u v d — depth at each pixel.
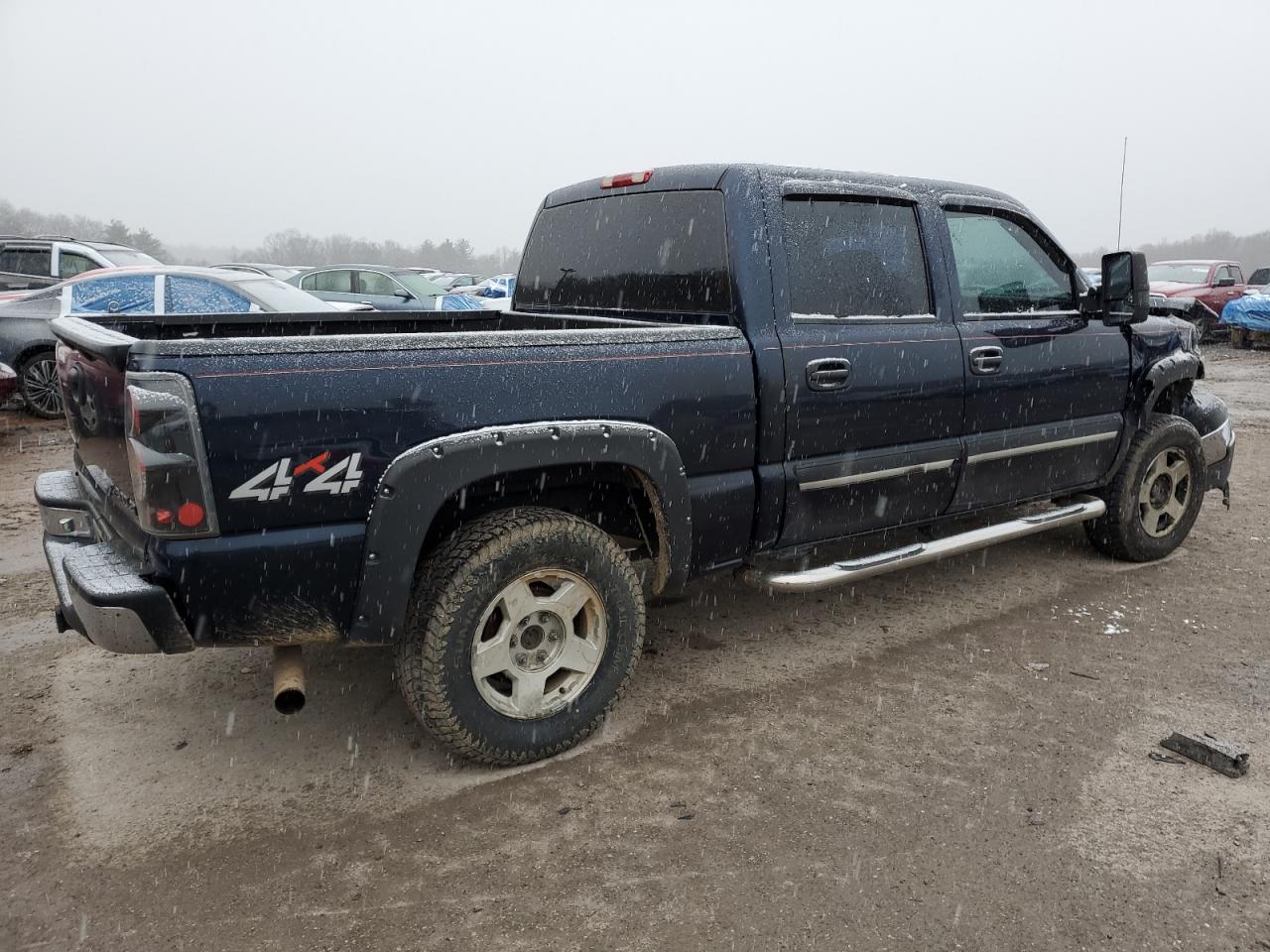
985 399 4.16
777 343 3.50
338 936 2.38
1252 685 3.77
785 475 3.60
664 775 3.11
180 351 2.49
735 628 4.35
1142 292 4.33
